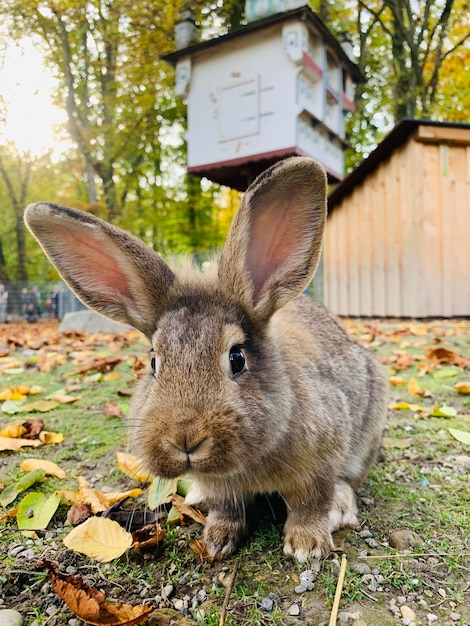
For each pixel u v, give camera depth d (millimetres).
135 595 281
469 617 256
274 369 317
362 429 417
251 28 1328
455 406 620
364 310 1576
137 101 3285
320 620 256
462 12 3131
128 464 421
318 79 1419
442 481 412
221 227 4168
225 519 332
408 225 1413
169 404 271
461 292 1410
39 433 522
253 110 1385
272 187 318
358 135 3719
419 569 296
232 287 324
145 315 338
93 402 657
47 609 270
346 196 1606
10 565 306
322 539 317
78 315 1520
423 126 1335
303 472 322
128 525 350
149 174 4184
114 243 333
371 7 3307
